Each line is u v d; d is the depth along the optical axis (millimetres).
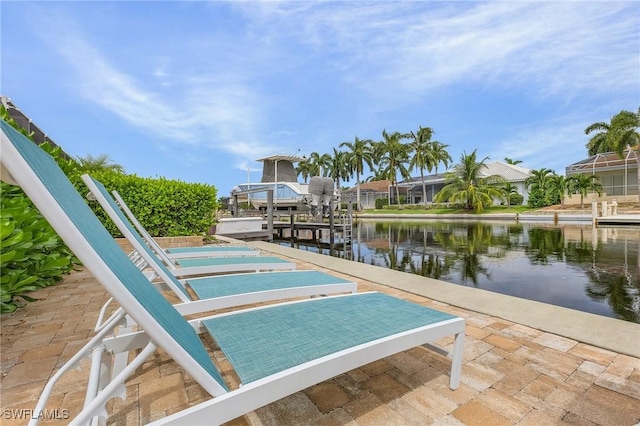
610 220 14898
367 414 1418
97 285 3621
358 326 1469
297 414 1422
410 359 1908
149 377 1692
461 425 1344
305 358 1180
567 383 1642
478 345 2070
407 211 29297
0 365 1808
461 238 10758
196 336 1301
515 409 1445
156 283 2199
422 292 3219
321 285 2303
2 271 2541
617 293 4004
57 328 2338
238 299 1992
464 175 26422
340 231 14180
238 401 985
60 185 1063
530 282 4621
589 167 25625
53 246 3213
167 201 6797
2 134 732
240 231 11297
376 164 33812
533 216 19828
